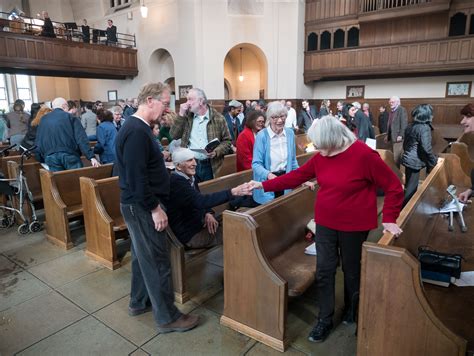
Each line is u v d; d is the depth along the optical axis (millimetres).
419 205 2805
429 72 11648
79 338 2348
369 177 1983
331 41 13234
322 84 14344
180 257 2672
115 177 3572
